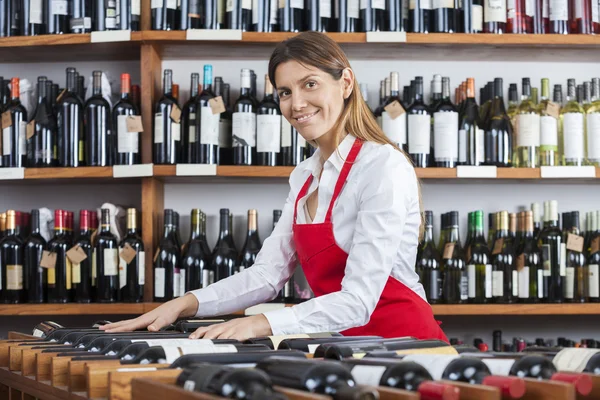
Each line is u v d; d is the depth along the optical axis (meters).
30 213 2.83
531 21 2.68
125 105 2.62
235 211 2.86
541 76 2.94
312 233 1.62
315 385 0.76
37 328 1.60
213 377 0.74
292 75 1.55
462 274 2.69
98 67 2.90
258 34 2.58
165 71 2.63
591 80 2.79
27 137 2.65
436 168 2.56
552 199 2.91
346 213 1.58
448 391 0.72
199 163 2.58
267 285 1.74
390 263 1.47
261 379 0.73
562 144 2.75
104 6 2.61
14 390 1.26
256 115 2.63
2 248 2.62
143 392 0.78
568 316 2.86
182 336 1.24
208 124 2.57
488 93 2.75
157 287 2.60
